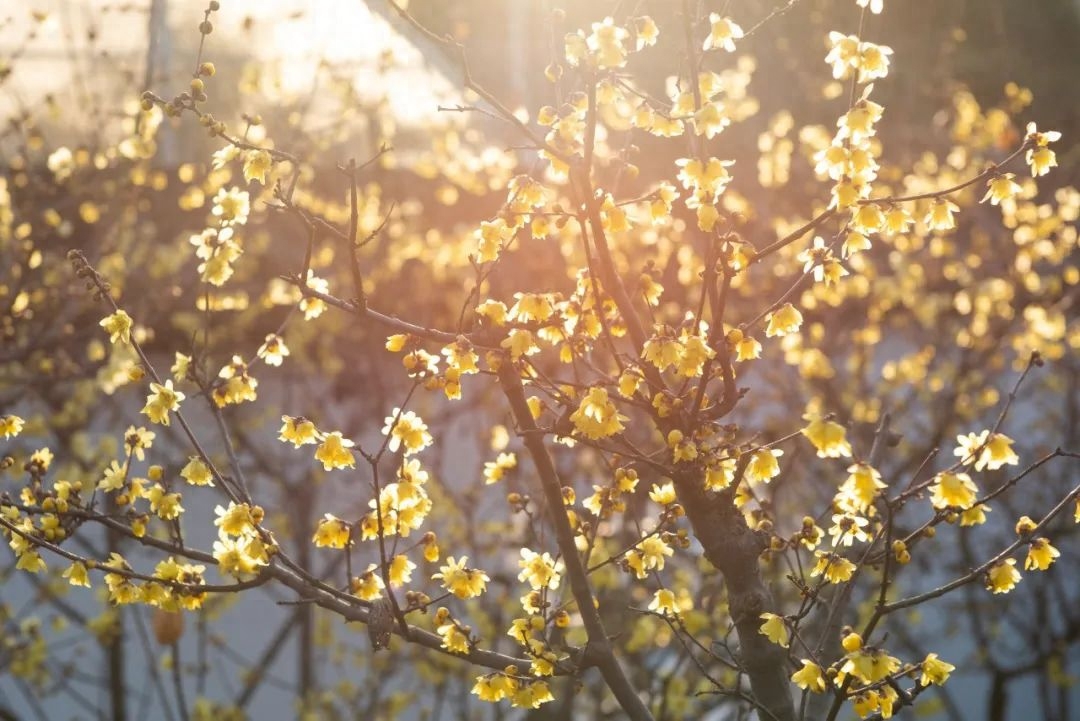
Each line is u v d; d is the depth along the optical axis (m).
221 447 7.14
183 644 8.47
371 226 7.14
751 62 8.00
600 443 2.93
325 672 8.39
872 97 9.40
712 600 4.31
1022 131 11.79
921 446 7.09
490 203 7.84
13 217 5.40
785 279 7.03
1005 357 8.30
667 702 4.67
